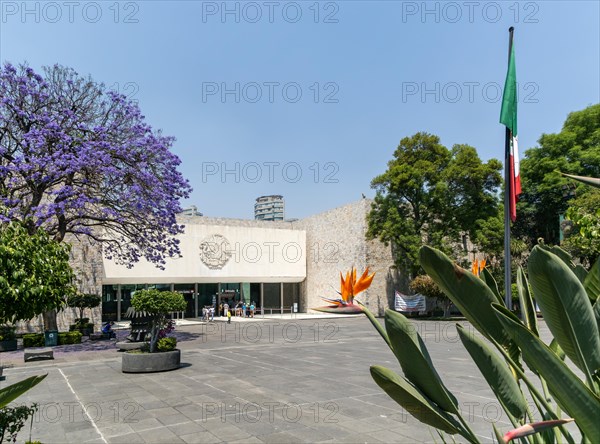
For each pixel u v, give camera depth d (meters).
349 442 6.02
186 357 14.68
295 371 11.73
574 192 30.89
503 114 5.21
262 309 38.34
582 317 1.73
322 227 38.25
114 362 13.94
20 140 16.80
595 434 1.59
